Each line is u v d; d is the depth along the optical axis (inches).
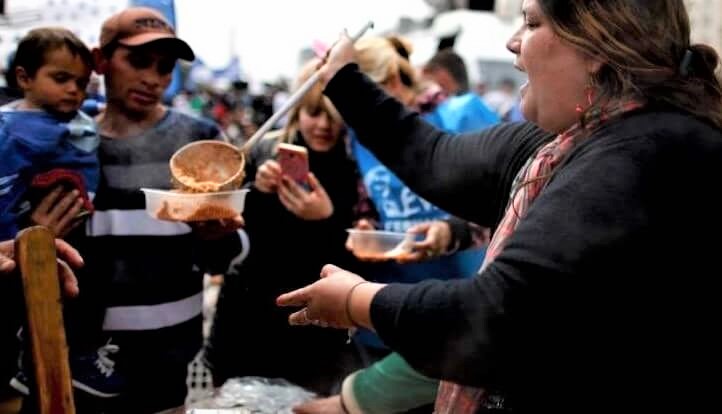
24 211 66.3
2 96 74.9
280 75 538.0
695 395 41.3
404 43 97.5
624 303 38.2
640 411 40.5
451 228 83.6
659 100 41.2
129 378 73.2
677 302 39.6
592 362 39.1
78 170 69.2
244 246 80.0
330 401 61.1
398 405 60.1
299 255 84.8
